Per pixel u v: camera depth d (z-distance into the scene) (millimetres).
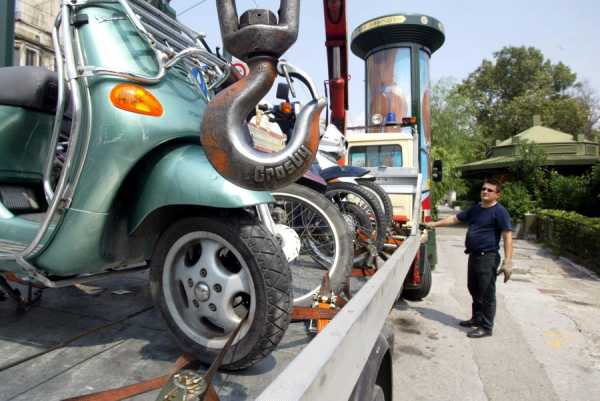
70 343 1994
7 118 2502
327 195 4211
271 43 1123
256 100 1170
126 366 1773
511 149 26000
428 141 11914
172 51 2197
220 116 1142
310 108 1247
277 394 871
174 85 2209
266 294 1758
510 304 6926
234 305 2008
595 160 22859
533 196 20484
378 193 4781
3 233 2277
